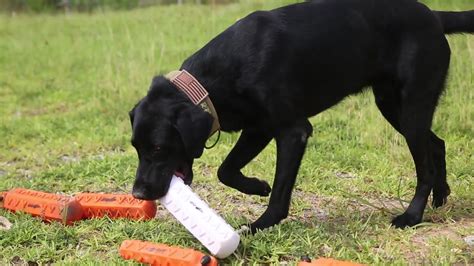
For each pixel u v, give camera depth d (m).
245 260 3.53
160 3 15.29
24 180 4.57
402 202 4.09
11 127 5.75
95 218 3.90
